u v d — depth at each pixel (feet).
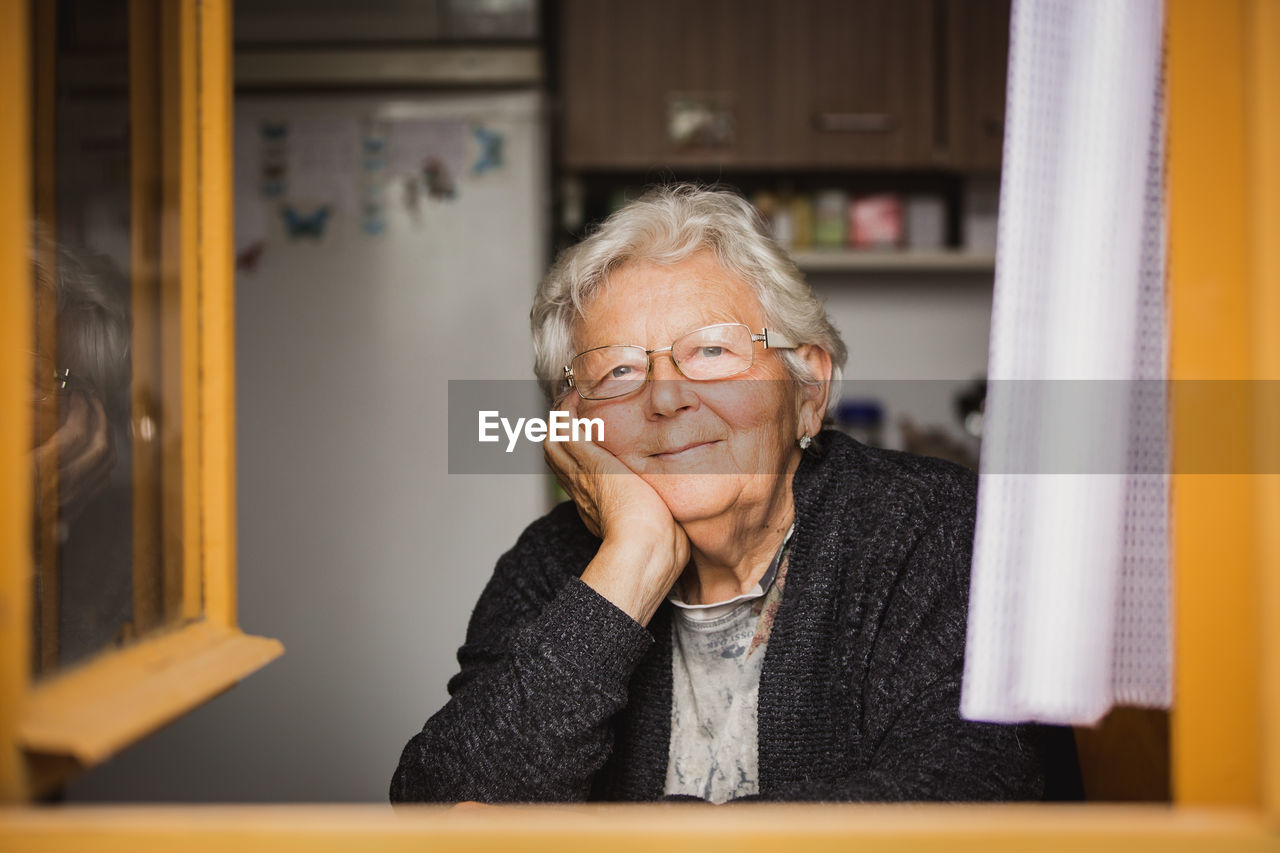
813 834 1.46
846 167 8.11
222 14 2.16
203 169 2.16
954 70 8.00
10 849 1.45
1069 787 3.23
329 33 7.03
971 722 2.60
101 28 2.24
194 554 2.14
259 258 7.06
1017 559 1.79
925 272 9.14
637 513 2.96
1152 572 1.88
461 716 2.84
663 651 3.22
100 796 6.69
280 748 7.00
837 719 2.92
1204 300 1.60
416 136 7.05
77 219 2.33
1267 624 1.53
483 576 7.10
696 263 3.07
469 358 7.10
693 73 8.01
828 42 8.00
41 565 2.07
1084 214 1.79
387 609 7.07
